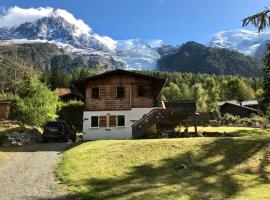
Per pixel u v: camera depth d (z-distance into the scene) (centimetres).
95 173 2205
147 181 2064
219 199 1778
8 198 1727
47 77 18812
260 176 2261
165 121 4309
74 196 1778
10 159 2673
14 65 6975
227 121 7881
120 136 4466
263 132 5056
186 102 4334
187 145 2884
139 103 4534
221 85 18850
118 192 1850
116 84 4566
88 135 4481
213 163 2495
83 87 4744
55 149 3162
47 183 2000
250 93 18688
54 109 5378
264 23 2925
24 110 5025
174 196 1798
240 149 2806
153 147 2836
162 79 4506
